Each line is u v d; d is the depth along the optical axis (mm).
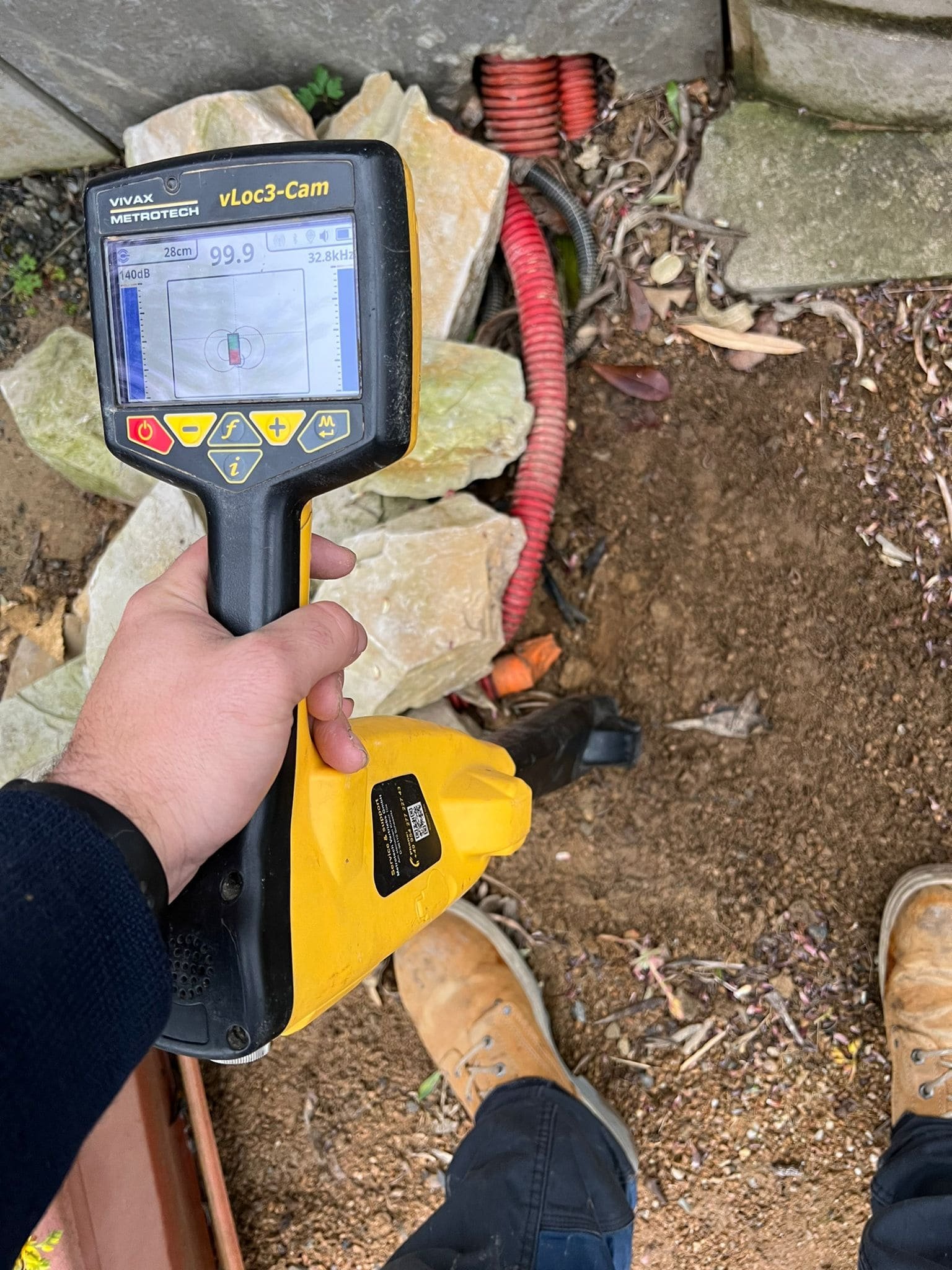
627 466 2070
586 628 2100
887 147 1842
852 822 2021
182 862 794
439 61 1913
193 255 952
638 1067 2109
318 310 915
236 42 1833
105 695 839
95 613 1945
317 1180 2227
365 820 1103
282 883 913
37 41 1775
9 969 610
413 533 1796
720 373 2033
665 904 2098
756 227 1937
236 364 944
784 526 2020
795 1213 2076
